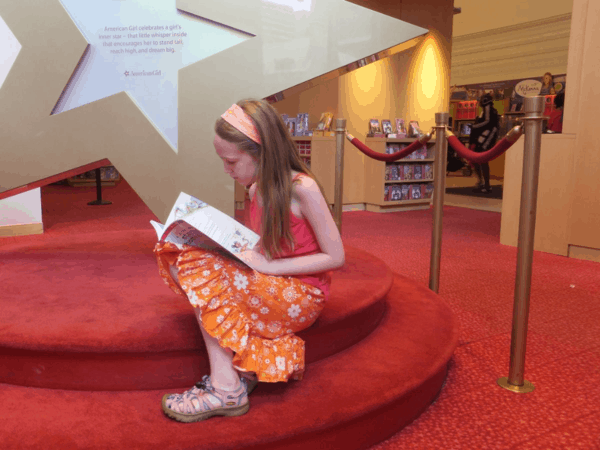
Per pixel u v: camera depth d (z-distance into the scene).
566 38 11.00
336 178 3.28
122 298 1.99
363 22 2.40
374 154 3.14
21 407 1.47
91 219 5.76
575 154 4.12
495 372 2.07
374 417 1.54
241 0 2.39
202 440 1.30
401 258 4.13
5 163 2.53
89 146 2.52
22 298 1.97
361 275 2.44
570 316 2.79
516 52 11.98
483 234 5.26
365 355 1.85
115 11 2.45
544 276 3.64
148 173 2.53
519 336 1.90
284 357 1.48
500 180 13.12
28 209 4.72
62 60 2.45
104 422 1.39
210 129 2.48
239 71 2.43
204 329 1.42
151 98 2.50
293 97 7.39
